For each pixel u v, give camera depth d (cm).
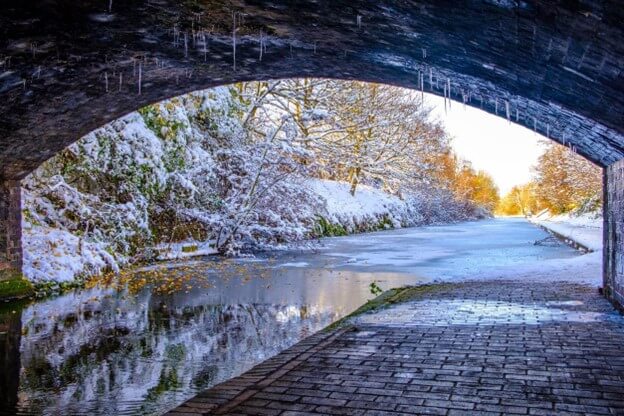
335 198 3372
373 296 1033
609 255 869
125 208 1596
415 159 3506
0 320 864
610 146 735
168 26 628
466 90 780
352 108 2839
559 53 480
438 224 4819
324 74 880
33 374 579
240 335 738
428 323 713
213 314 889
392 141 3409
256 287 1169
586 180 3475
